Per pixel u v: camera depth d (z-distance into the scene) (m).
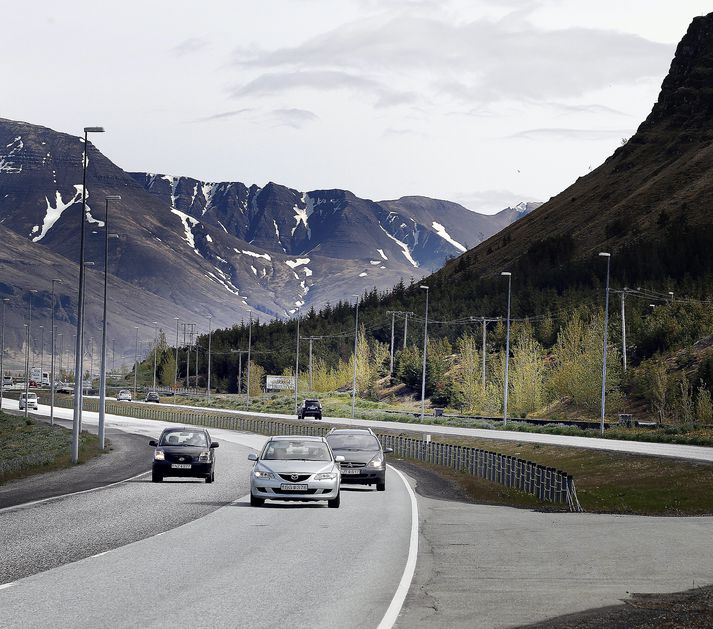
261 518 56.88
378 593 31.59
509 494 88.69
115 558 39.56
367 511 63.00
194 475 87.56
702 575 36.78
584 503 85.75
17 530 49.78
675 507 81.31
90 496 72.44
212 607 28.83
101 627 25.78
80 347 119.94
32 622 26.42
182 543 44.72
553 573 36.94
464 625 26.62
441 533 50.91
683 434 183.12
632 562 40.34
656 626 26.61
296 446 67.94
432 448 133.12
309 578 34.59
